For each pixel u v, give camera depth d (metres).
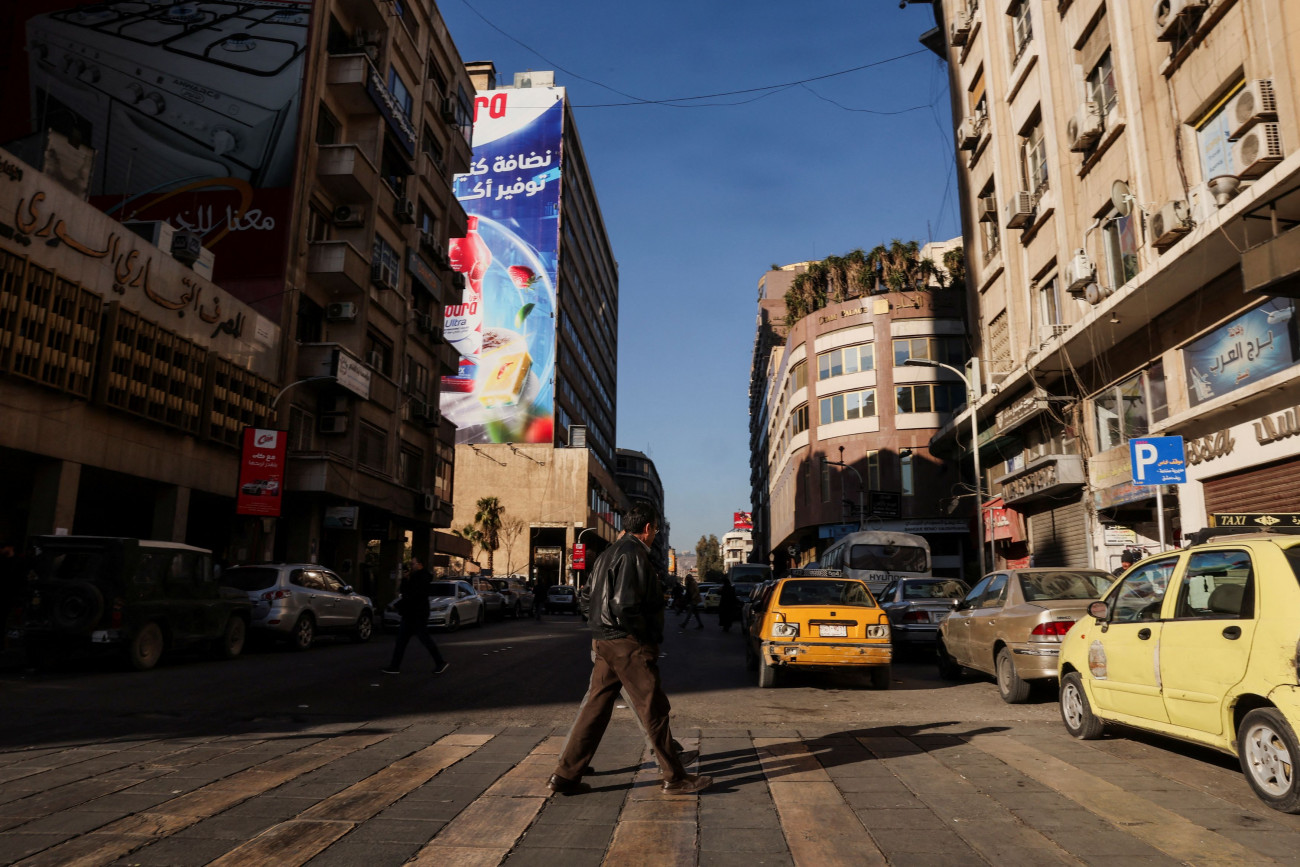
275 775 5.24
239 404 20.67
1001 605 9.77
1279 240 10.16
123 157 23.58
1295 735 4.35
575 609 41.09
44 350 14.95
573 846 3.92
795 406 50.81
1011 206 21.39
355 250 24.83
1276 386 12.30
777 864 3.69
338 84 25.00
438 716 7.89
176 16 24.31
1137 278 14.52
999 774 5.34
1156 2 14.68
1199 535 5.77
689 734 6.62
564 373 66.94
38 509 15.40
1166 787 5.02
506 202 64.94
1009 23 22.75
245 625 14.16
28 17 24.44
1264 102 11.70
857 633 10.38
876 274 48.38
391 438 28.12
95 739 6.49
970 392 25.84
